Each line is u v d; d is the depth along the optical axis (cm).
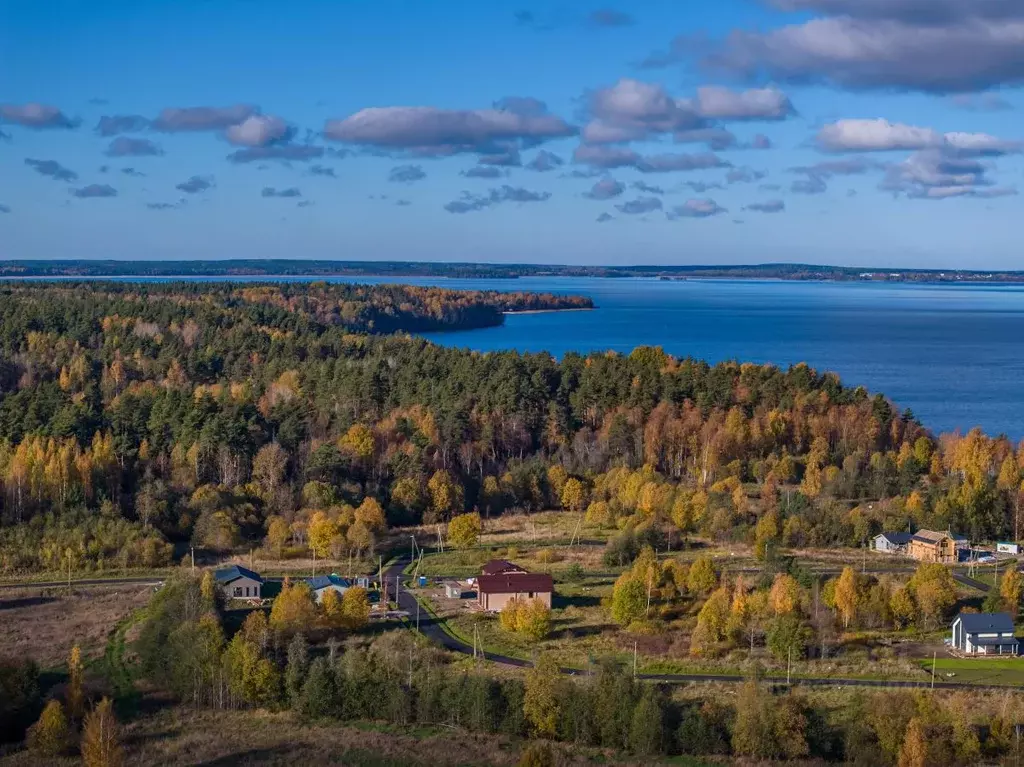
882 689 7806
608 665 7850
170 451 14875
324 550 12350
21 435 14938
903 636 9438
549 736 7419
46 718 7062
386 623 9694
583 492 15188
